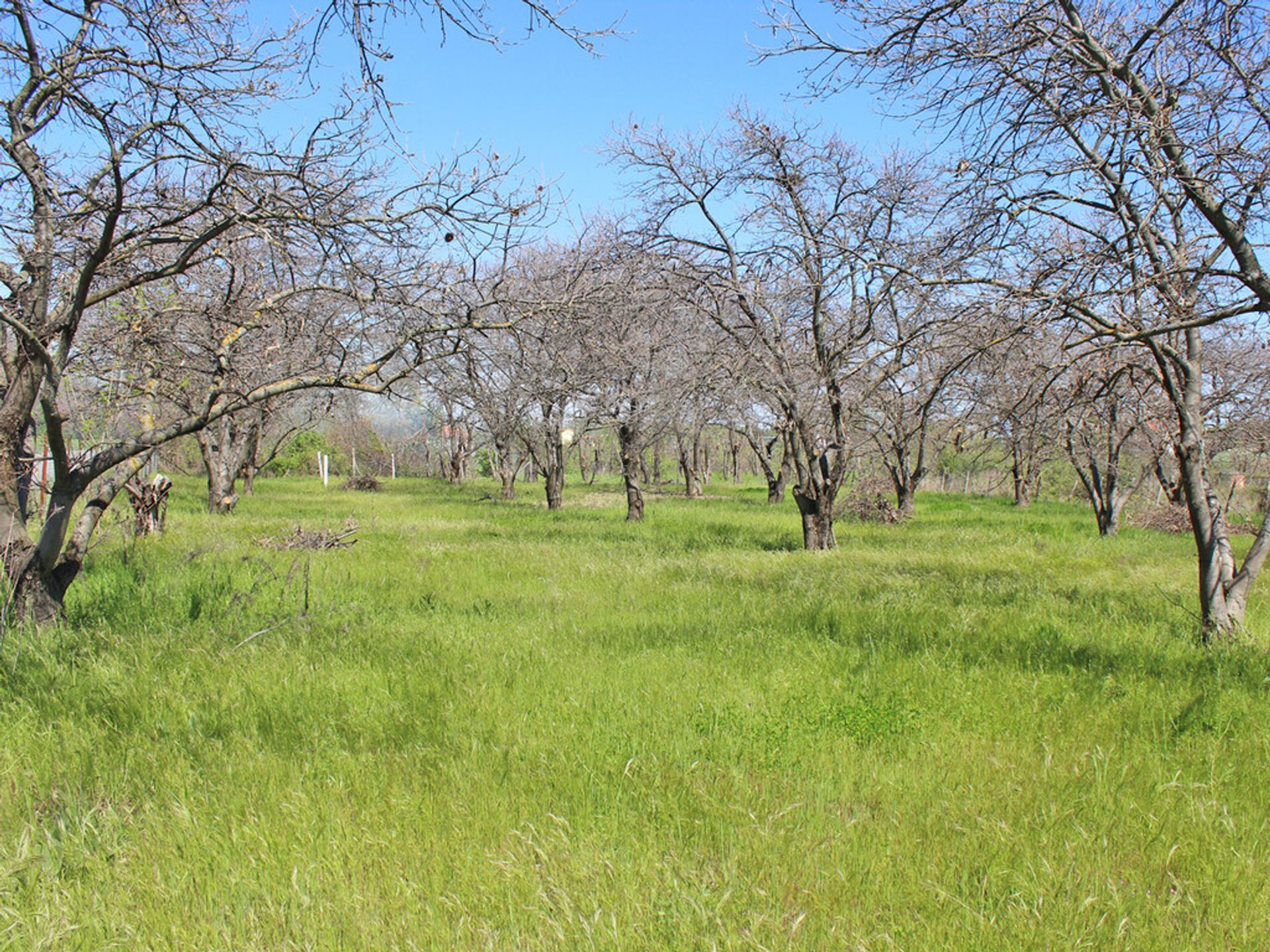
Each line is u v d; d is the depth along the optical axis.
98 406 8.95
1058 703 5.40
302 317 8.19
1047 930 2.98
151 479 13.72
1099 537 18.67
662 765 4.32
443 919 3.04
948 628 7.45
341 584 9.84
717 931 2.99
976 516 26.19
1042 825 3.78
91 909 3.08
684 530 19.62
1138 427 11.91
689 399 15.48
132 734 4.64
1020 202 7.21
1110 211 6.95
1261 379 11.71
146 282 7.14
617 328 12.01
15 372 6.82
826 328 15.30
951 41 6.62
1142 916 3.12
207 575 9.38
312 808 3.84
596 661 6.29
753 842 3.58
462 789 4.03
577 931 2.97
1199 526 7.45
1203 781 4.25
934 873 3.36
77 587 8.38
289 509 24.98
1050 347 7.07
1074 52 6.57
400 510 26.03
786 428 15.80
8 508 6.71
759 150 14.00
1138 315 6.77
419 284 7.35
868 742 4.71
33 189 6.46
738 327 14.73
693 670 6.07
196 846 3.50
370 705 5.18
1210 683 5.82
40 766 4.20
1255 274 5.86
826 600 9.02
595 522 21.84
